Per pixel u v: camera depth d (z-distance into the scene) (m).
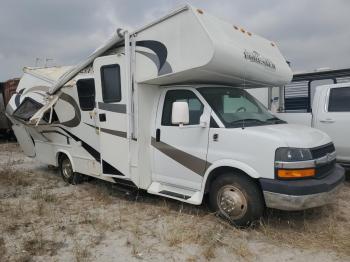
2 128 17.30
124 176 5.89
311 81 9.98
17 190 7.07
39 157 8.49
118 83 5.80
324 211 5.37
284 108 10.59
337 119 6.87
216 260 4.00
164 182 5.67
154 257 4.08
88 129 6.73
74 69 6.65
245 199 4.67
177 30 4.98
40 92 7.78
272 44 6.55
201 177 5.11
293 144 4.41
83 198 6.43
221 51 4.70
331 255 4.07
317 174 4.52
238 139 4.68
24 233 4.82
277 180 4.37
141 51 5.49
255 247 4.29
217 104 5.19
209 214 5.11
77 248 4.29
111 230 4.87
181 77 5.23
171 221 5.11
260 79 5.75
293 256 4.06
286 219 5.07
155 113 5.75
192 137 5.19
